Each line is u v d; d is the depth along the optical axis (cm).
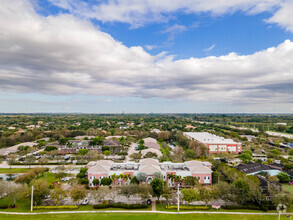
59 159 14750
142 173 9700
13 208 7881
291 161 15112
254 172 11719
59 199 8131
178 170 10531
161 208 7944
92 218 7088
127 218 7112
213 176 10338
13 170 12925
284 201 7412
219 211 7700
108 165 10775
